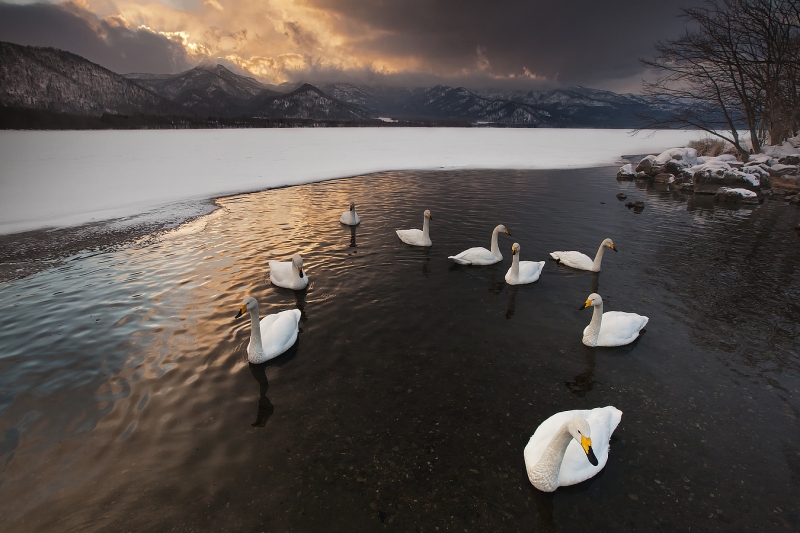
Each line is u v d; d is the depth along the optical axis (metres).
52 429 5.25
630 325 7.13
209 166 28.75
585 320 7.98
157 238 13.09
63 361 6.67
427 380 6.22
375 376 6.31
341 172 27.38
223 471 4.64
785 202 19.08
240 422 5.38
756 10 22.98
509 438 5.13
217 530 3.98
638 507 4.22
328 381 6.20
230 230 13.96
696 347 7.08
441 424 5.36
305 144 46.97
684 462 4.78
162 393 5.93
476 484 4.49
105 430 5.24
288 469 4.67
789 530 3.98
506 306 8.54
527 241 12.76
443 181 24.16
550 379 6.24
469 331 7.57
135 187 21.39
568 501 4.29
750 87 25.56
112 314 8.18
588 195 20.11
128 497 4.32
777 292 9.18
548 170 29.34
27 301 8.72
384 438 5.12
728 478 4.57
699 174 20.73
